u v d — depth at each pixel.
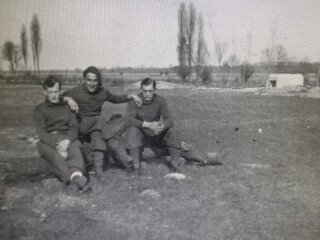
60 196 4.23
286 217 3.79
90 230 3.38
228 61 39.94
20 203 4.04
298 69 33.50
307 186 4.81
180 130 9.10
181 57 38.12
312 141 8.02
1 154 6.56
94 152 5.02
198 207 3.94
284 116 12.75
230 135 8.63
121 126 5.80
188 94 24.52
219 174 5.25
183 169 5.41
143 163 5.48
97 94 5.17
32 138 8.27
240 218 3.71
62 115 4.92
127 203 4.01
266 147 7.34
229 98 21.02
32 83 33.28
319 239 3.32
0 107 15.05
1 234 3.29
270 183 4.89
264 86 36.66
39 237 3.25
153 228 3.42
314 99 20.70
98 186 4.59
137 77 38.28
